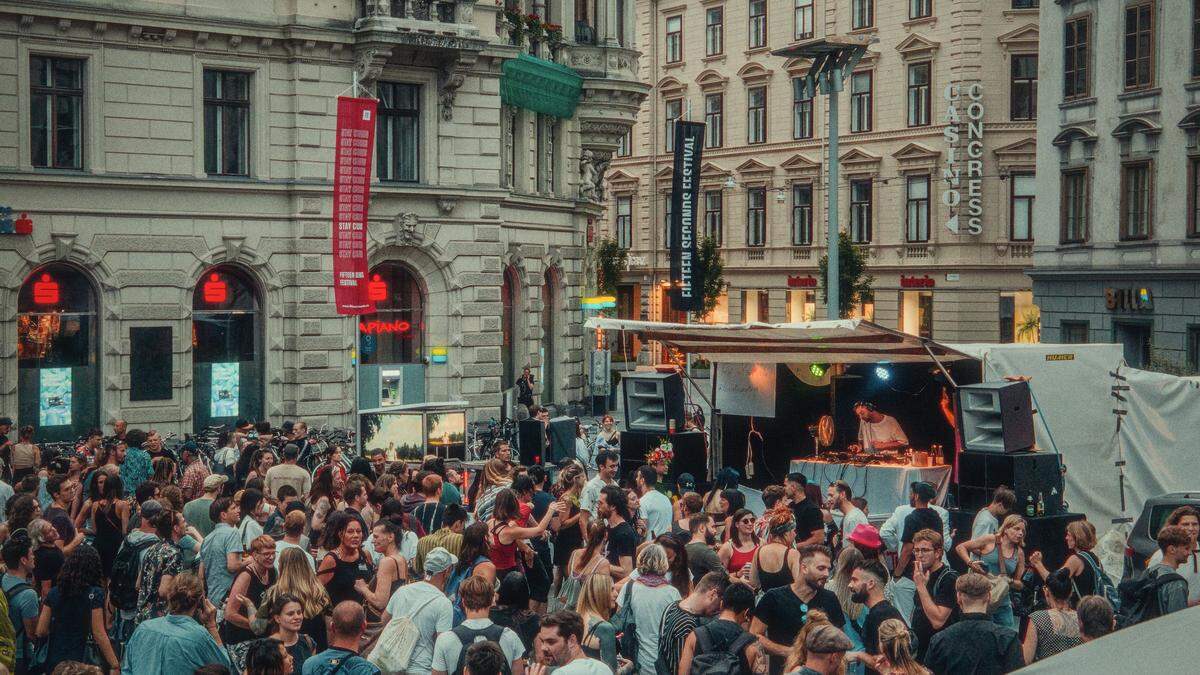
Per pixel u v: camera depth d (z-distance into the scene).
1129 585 11.67
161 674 9.56
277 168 34.12
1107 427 19.67
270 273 34.09
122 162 32.03
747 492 23.98
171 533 12.52
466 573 11.86
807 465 22.50
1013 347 19.17
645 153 70.00
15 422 31.02
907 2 57.34
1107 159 38.25
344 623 9.13
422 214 36.28
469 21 36.03
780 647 10.30
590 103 45.59
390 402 36.28
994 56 54.94
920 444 23.23
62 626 11.38
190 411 33.12
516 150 41.84
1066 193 40.44
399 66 35.62
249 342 34.41
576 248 46.16
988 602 10.02
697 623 10.27
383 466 20.89
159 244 32.59
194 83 32.84
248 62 33.56
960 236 55.56
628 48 46.19
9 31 30.44
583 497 17.03
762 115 64.12
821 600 10.57
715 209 66.94
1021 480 16.78
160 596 11.74
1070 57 40.12
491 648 8.47
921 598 11.30
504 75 39.53
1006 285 55.19
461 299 37.06
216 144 33.56
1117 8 37.66
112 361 32.12
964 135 55.25
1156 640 3.65
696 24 67.50
